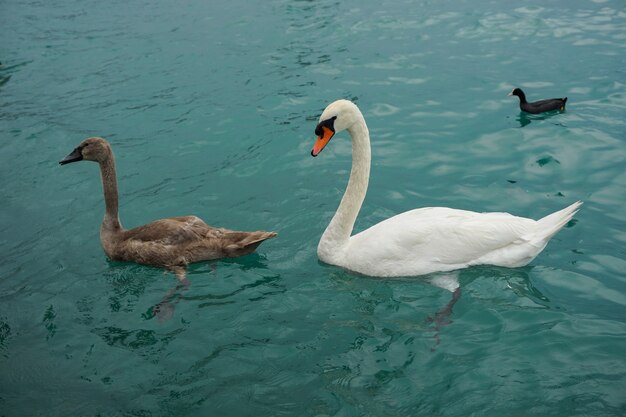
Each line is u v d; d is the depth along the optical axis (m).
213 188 3.17
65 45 5.02
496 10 5.13
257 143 3.52
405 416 2.00
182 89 4.18
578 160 3.17
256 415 2.04
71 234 2.91
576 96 3.78
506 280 2.46
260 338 2.30
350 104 2.49
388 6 5.44
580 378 2.08
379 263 2.51
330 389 2.10
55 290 2.58
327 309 2.41
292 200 3.05
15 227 2.97
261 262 2.66
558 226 2.47
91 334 2.36
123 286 2.58
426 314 2.36
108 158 2.69
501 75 4.08
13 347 2.32
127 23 5.48
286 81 4.19
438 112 3.70
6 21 5.69
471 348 2.21
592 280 2.46
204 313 2.42
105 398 2.12
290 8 5.57
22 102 4.14
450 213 2.54
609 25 4.67
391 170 3.21
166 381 2.16
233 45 4.80
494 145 3.35
